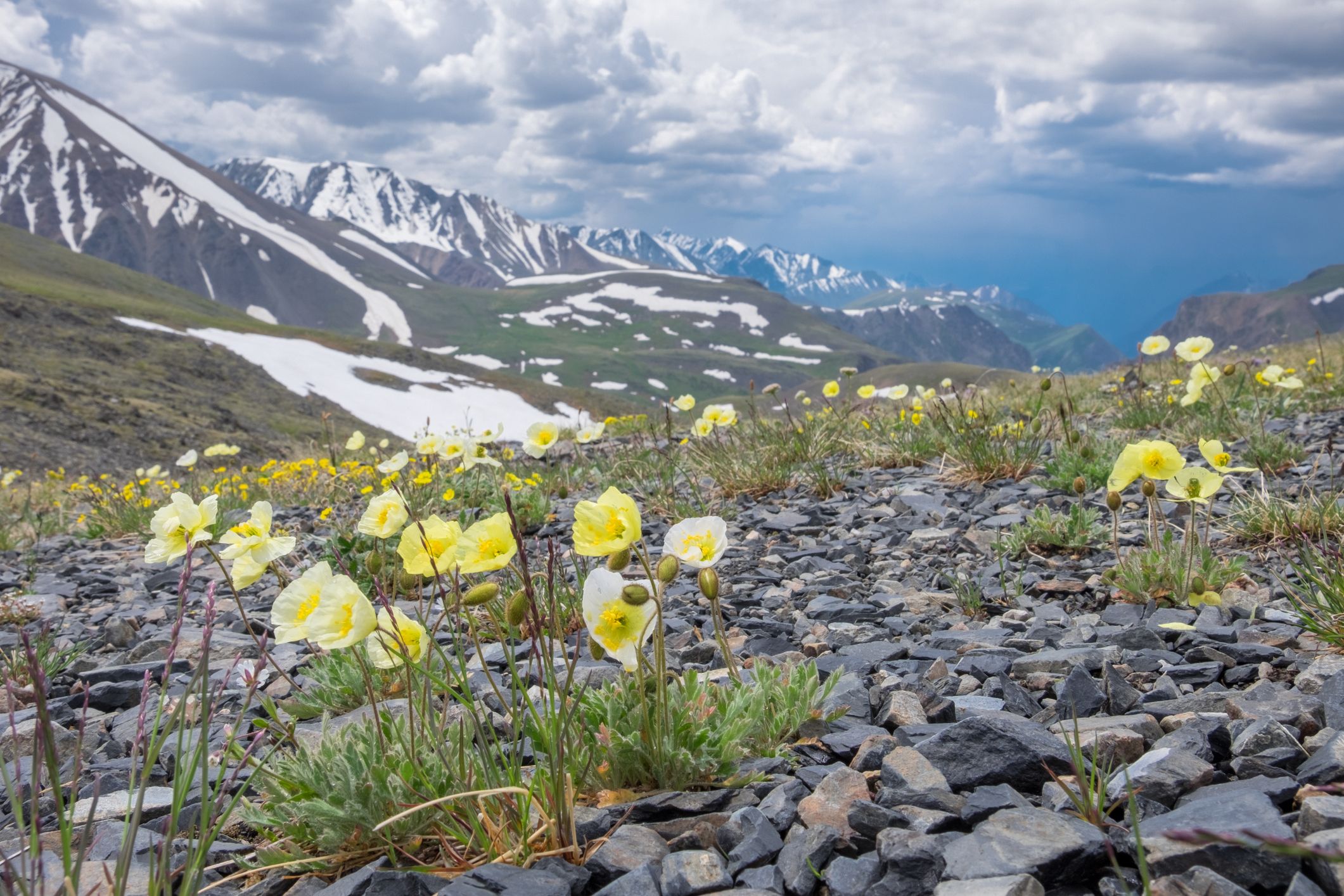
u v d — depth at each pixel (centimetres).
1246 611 89
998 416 224
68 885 43
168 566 178
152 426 1116
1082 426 215
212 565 170
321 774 57
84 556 204
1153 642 82
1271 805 47
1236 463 160
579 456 226
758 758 63
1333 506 109
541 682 55
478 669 86
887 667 82
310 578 52
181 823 63
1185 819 48
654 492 176
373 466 240
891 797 53
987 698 71
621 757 58
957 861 45
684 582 122
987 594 104
